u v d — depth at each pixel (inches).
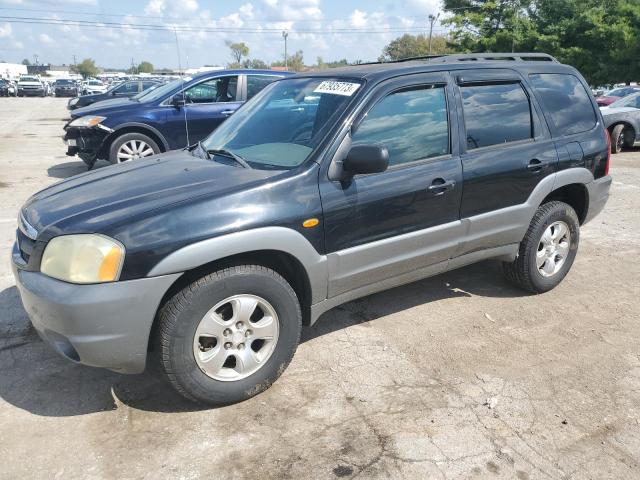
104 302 101.2
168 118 335.6
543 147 164.6
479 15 1147.3
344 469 100.4
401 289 182.1
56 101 1439.5
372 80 134.9
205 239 107.1
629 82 1073.5
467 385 127.0
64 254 104.0
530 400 121.4
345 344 145.6
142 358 108.0
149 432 110.0
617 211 286.8
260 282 115.0
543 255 173.9
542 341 148.0
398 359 138.2
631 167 422.0
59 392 123.0
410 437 109.0
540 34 1119.0
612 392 124.9
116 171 140.9
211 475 98.9
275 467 100.9
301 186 119.8
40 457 102.7
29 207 126.0
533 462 102.7
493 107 156.5
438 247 145.9
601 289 183.8
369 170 118.7
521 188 159.9
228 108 347.9
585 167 175.6
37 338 146.1
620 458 104.0
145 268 103.2
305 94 145.1
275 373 122.8
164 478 98.1
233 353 116.5
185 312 107.6
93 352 103.7
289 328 122.4
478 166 148.9
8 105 1211.2
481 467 101.3
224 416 115.4
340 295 133.3
